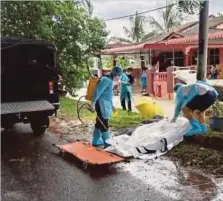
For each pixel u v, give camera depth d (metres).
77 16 17.44
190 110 8.09
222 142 7.40
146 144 7.71
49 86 10.00
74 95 18.67
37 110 9.37
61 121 11.72
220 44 22.86
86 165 6.87
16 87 9.78
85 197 5.51
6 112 9.04
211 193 5.54
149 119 10.91
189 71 17.56
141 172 6.59
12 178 6.43
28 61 9.91
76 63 18.12
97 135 8.16
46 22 16.22
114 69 8.08
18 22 15.39
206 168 6.68
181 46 22.94
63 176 6.48
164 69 28.33
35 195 5.63
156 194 5.54
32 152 8.16
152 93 19.39
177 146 7.78
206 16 9.52
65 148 7.78
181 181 6.09
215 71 21.61
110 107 8.14
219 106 9.30
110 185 5.99
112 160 6.96
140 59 30.89
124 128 9.99
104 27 19.19
